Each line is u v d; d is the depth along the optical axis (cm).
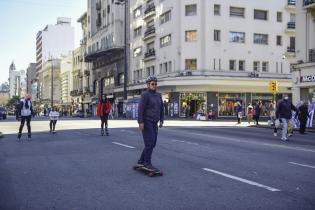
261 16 4888
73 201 578
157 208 533
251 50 4772
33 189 662
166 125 2791
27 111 1641
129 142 1433
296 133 2194
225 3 4638
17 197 609
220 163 920
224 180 717
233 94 4688
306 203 557
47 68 13575
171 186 670
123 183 699
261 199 579
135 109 4972
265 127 2656
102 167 872
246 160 970
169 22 4809
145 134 794
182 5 4603
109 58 6894
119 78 6575
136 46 5831
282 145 1374
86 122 3438
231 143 1409
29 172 824
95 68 7806
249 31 4766
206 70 4503
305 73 2950
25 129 2348
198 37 4531
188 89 4594
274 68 4912
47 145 1362
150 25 5419
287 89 4934
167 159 984
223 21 4619
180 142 1427
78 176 771
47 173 809
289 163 925
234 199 579
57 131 2111
